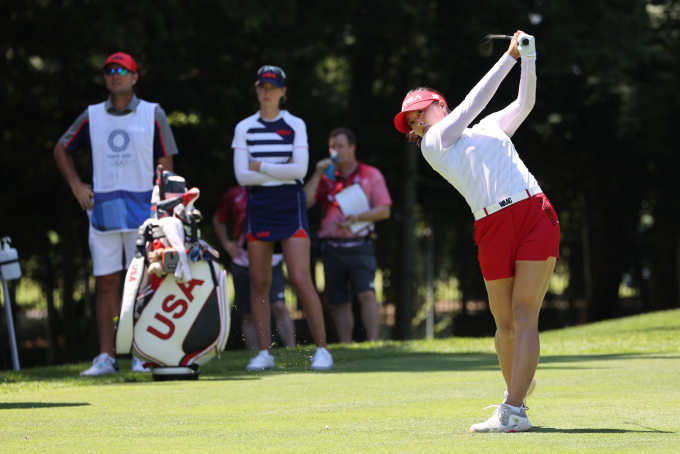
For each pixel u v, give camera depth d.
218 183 52.16
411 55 54.97
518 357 10.93
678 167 68.81
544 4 56.56
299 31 48.62
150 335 19.38
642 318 42.03
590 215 80.62
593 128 65.38
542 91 61.16
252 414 12.73
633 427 10.47
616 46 57.72
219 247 63.31
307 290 22.09
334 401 14.41
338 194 32.28
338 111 60.19
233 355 25.98
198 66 49.16
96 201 22.58
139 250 19.53
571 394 14.40
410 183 58.56
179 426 11.52
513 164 11.44
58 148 23.16
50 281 65.75
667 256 81.06
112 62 22.25
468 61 57.06
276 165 21.98
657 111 58.84
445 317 75.12
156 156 23.22
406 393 15.49
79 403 14.81
